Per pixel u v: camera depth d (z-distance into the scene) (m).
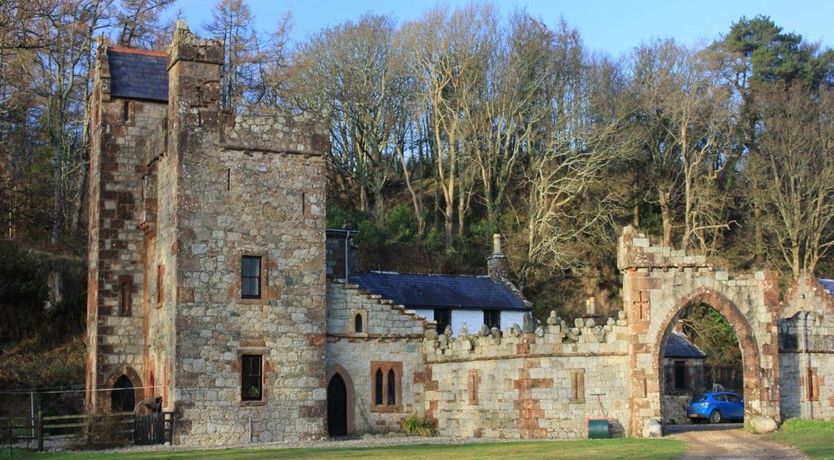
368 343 47.84
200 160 43.47
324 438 44.44
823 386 47.34
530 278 73.81
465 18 77.56
